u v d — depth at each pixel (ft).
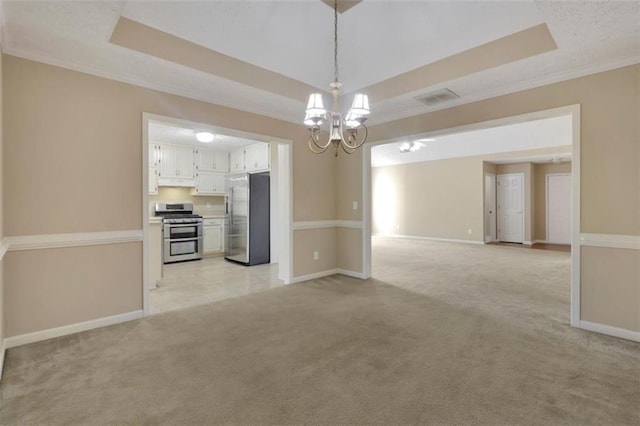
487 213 28.76
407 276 16.15
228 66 10.34
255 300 12.32
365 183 15.66
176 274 16.89
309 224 15.60
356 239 16.05
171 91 10.97
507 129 22.88
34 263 8.66
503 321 9.99
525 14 8.09
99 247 9.68
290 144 14.80
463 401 5.99
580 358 7.62
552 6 6.51
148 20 8.36
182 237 20.59
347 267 16.47
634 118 8.55
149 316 10.59
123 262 10.10
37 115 8.64
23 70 8.45
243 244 19.47
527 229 28.76
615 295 8.91
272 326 9.71
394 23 8.54
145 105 10.44
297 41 9.43
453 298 12.42
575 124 9.45
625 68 8.66
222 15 8.16
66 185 9.09
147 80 10.30
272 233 20.13
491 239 29.71
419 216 31.94
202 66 9.77
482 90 11.16
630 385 6.48
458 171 29.19
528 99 10.39
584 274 9.39
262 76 11.22
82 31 7.62
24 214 8.48
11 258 8.33
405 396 6.15
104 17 7.07
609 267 9.00
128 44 8.41
